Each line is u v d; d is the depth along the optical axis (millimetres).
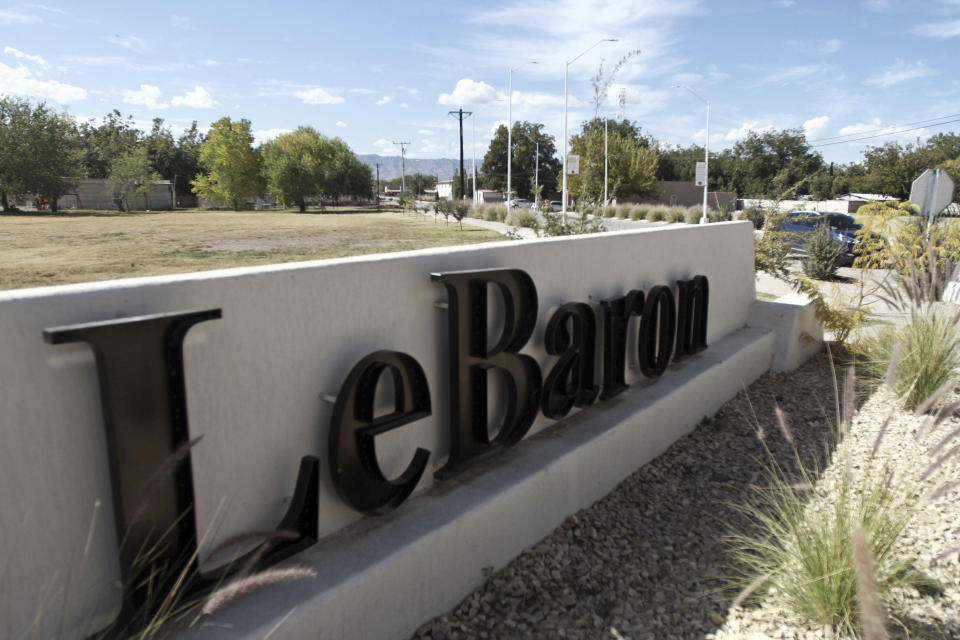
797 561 3002
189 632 2135
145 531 2088
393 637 2760
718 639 2842
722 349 6750
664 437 5160
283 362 2623
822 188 63375
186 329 2143
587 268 4766
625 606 3145
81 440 1998
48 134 62188
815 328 8320
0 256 18312
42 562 1934
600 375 5066
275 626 2201
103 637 2033
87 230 31172
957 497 3967
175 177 90375
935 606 2969
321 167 82875
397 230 32406
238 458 2475
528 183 106938
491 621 3021
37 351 1880
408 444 3336
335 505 2916
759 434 3529
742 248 7707
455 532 3043
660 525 3994
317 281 2748
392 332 3160
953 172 39438
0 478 1818
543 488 3678
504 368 3787
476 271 3484
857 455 4812
